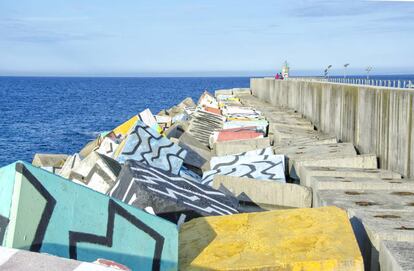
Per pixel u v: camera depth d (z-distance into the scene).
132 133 12.92
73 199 4.72
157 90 165.50
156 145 12.98
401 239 6.16
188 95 127.94
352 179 9.96
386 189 9.23
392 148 12.67
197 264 5.14
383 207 7.67
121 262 4.88
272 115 27.05
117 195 6.93
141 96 119.81
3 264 3.56
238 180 10.95
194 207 6.69
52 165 15.91
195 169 15.67
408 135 11.51
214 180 11.16
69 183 4.74
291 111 30.50
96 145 18.16
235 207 7.87
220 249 5.41
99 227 4.83
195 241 5.68
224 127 22.25
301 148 14.84
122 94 130.38
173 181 7.54
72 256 4.61
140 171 7.21
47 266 3.55
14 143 37.47
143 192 6.46
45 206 4.52
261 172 12.44
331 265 4.93
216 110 28.83
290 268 4.93
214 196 7.75
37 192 4.49
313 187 10.07
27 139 39.59
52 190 4.60
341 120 18.42
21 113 63.78
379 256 5.94
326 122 21.17
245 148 16.36
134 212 5.07
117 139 16.58
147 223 5.09
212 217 6.31
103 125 51.00
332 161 12.32
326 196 8.61
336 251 5.14
